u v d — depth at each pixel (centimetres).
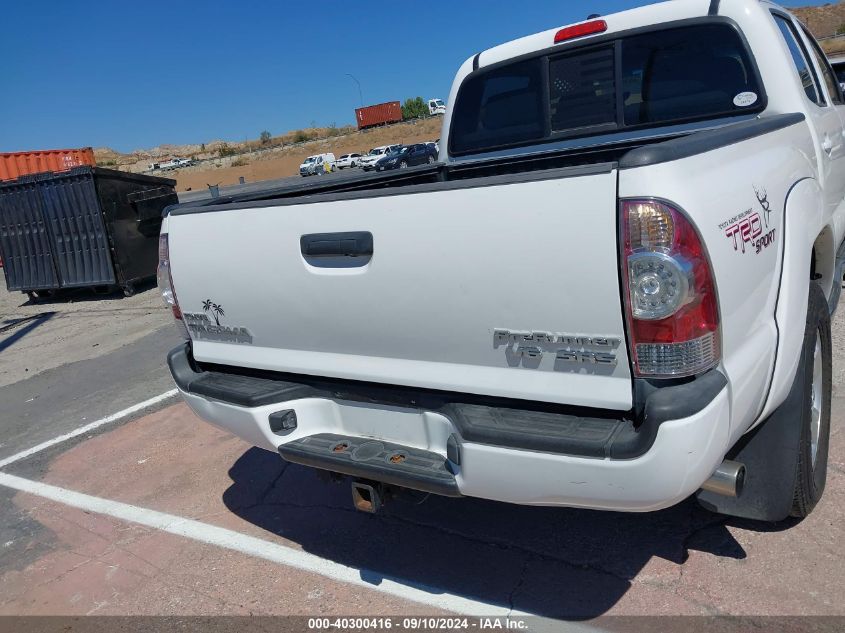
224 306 296
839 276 405
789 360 246
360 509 274
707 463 203
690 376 201
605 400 208
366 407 269
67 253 1155
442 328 234
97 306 1129
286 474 422
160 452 482
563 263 203
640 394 203
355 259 248
